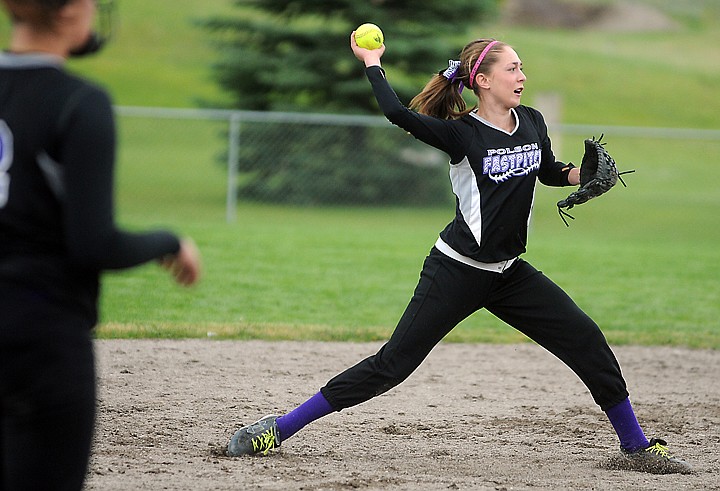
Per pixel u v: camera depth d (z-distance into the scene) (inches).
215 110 2876.5
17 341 347.6
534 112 658.2
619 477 647.8
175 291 1390.3
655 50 5885.8
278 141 2674.7
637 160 3710.6
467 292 636.1
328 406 660.1
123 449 679.1
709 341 1189.7
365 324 1234.0
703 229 2536.9
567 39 5979.3
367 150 2704.2
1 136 350.3
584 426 804.0
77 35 371.9
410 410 842.2
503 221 622.8
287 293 1419.8
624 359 1095.6
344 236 2066.9
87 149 343.6
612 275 1681.8
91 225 342.3
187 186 2903.5
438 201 2746.1
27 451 362.6
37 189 350.6
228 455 669.3
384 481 617.9
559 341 656.4
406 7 2827.3
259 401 848.9
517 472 657.0
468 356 1087.0
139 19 5452.8
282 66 2770.7
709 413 861.2
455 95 653.3
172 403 828.0
